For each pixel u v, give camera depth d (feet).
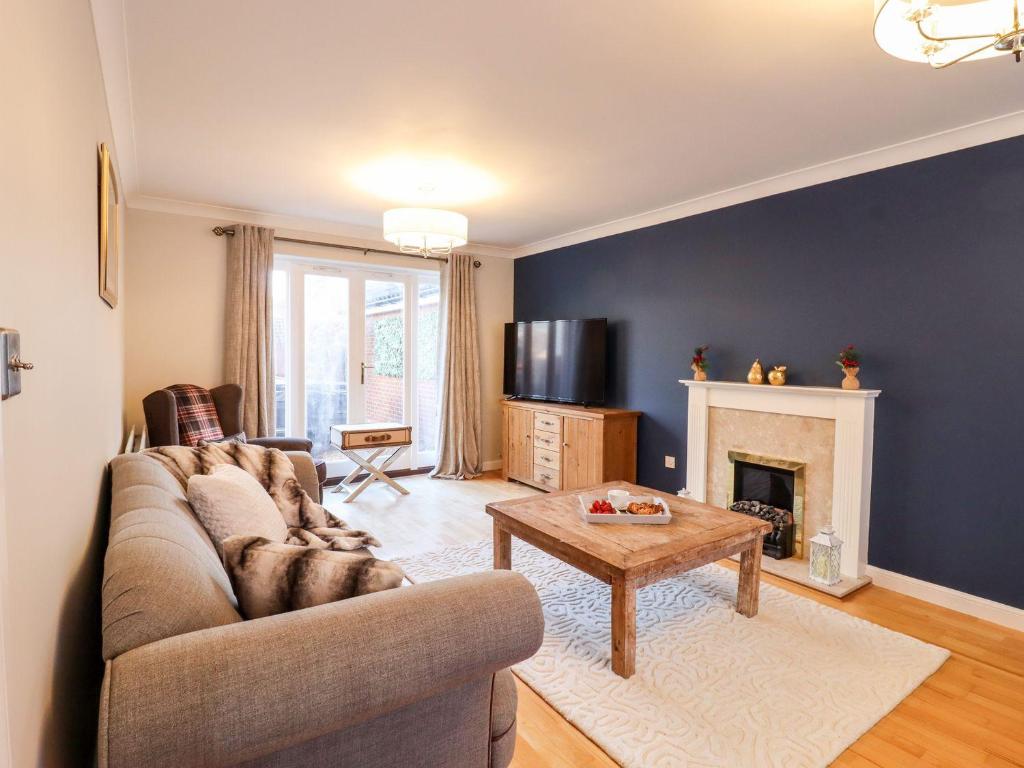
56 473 3.43
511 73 7.20
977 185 8.77
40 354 3.00
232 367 14.17
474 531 12.92
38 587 2.90
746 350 12.27
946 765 5.71
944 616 8.88
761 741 6.00
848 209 10.43
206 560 4.31
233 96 7.88
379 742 3.75
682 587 9.90
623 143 9.53
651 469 14.74
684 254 13.66
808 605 9.18
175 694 2.83
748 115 8.41
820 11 5.85
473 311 18.51
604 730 6.17
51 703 3.21
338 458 17.34
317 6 5.81
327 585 3.98
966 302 8.93
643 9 5.84
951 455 9.14
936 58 5.15
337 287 17.07
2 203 2.23
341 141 9.52
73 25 4.22
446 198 13.03
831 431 10.48
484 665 3.75
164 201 13.38
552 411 15.97
